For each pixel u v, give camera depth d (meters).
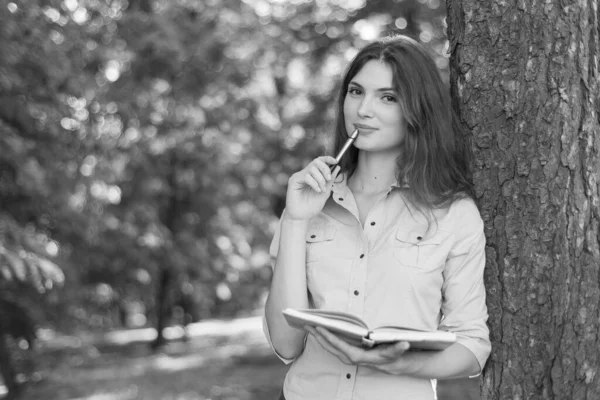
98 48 11.10
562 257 2.43
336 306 2.45
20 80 7.91
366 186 2.64
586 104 2.44
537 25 2.47
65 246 9.77
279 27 13.93
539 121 2.45
